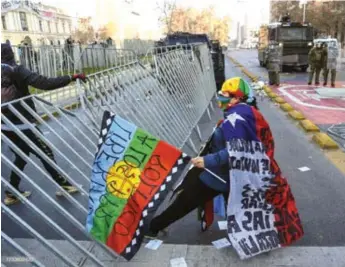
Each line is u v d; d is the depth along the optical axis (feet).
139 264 10.28
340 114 29.63
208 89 29.71
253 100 10.39
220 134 10.46
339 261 10.24
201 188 10.63
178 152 9.79
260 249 10.14
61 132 20.93
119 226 9.62
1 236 7.86
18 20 114.42
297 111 30.55
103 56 50.52
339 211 13.42
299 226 10.84
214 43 43.80
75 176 16.71
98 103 12.69
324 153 19.95
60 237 12.00
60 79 12.76
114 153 9.60
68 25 151.53
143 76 17.30
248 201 10.22
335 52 44.60
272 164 10.30
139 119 14.82
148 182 9.73
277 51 47.50
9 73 12.61
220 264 10.21
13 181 14.19
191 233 12.11
